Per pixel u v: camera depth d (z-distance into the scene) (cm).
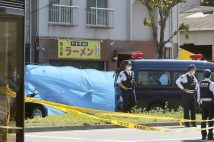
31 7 5138
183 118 3356
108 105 3878
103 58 5525
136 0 5791
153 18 5441
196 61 3969
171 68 3869
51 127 3091
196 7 9312
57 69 3744
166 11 5203
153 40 5694
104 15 5575
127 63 3606
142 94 3772
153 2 5125
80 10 5403
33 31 5141
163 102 3825
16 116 1534
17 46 1520
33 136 2814
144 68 3803
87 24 5441
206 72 2706
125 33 5719
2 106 1516
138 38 5838
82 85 3800
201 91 2705
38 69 3662
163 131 2961
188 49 7912
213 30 7662
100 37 5528
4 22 1499
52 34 5216
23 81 1531
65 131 3091
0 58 1491
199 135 2905
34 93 3578
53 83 3691
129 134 2947
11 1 1500
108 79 3922
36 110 3481
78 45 5344
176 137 2812
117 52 5616
